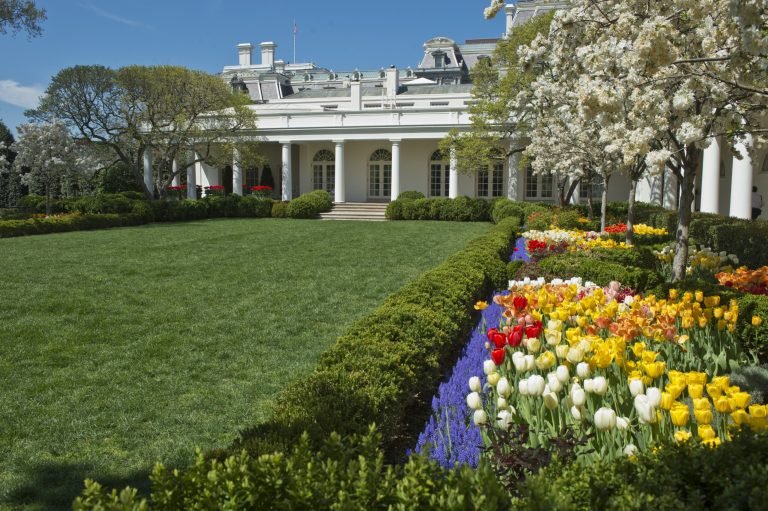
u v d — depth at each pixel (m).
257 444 2.60
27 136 21.52
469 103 24.55
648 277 6.91
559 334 3.86
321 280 9.54
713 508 1.70
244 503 1.83
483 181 30.66
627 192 27.48
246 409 4.35
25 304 7.48
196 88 26.36
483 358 4.68
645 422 2.63
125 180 32.72
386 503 1.83
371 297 8.26
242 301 7.92
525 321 4.30
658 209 17.08
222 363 5.39
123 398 4.53
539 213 17.97
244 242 15.09
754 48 3.81
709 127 5.84
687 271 7.76
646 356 3.13
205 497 1.80
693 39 5.21
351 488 1.87
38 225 17.95
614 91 5.10
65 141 21.91
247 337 6.24
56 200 25.67
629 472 1.93
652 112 5.29
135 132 25.94
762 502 1.59
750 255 8.94
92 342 5.97
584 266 7.55
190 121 27.94
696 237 11.48
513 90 20.92
